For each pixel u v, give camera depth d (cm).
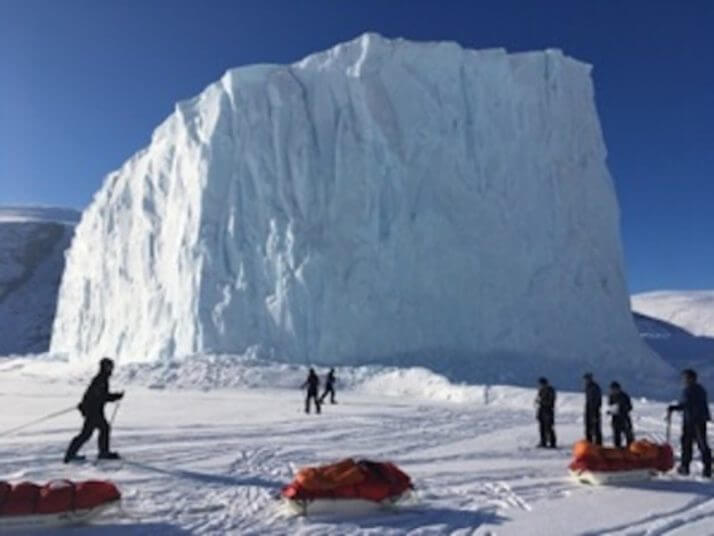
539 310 3366
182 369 2992
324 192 3434
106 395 1017
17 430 1384
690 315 9388
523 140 3612
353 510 722
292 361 3178
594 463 877
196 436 1315
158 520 694
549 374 3102
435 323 3269
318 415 1766
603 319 3509
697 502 784
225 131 3634
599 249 3694
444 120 3522
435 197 3412
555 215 3588
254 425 1516
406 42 3606
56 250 8312
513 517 710
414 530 659
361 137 3472
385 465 764
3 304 7212
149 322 3825
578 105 3894
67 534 643
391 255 3312
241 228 3466
